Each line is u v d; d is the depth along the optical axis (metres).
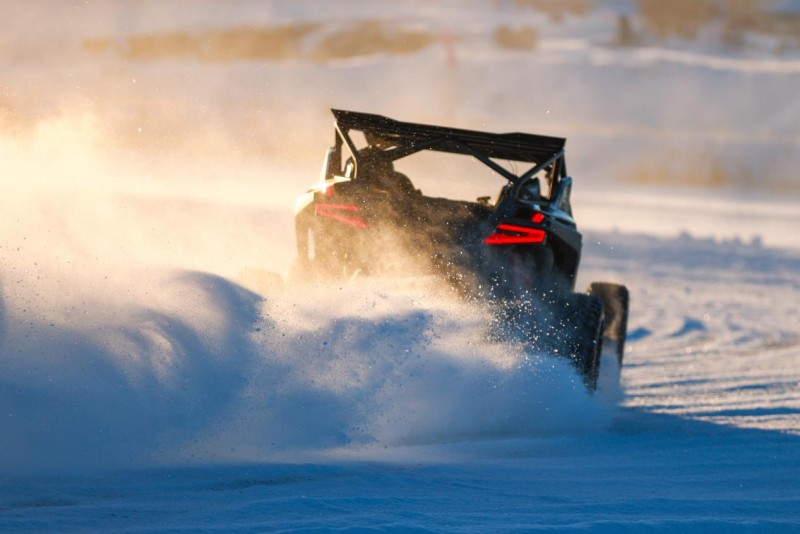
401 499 14.68
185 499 14.34
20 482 14.77
